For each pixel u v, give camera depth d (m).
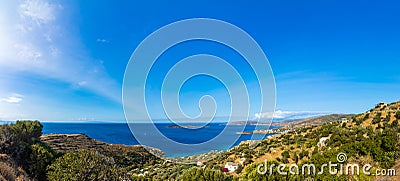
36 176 14.13
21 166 13.90
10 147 14.37
